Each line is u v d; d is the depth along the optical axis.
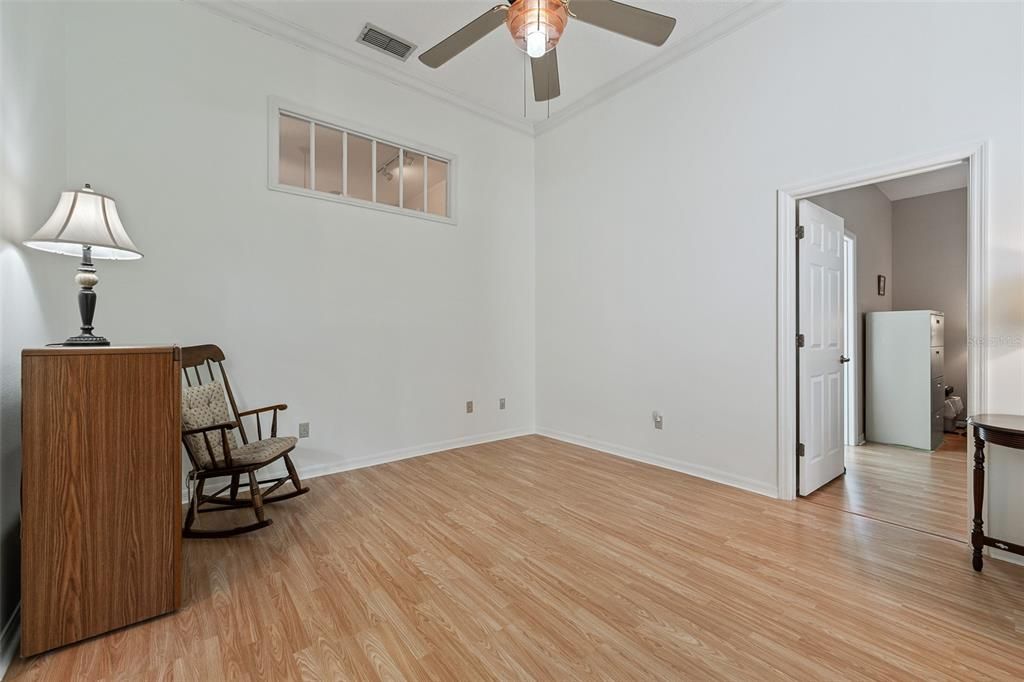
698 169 3.24
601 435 4.00
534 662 1.42
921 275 5.32
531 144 4.67
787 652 1.46
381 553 2.12
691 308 3.30
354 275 3.47
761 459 2.91
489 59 3.42
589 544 2.21
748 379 2.97
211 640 1.52
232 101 2.94
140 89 2.63
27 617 1.43
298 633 1.55
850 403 4.33
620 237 3.82
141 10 2.63
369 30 3.12
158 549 1.65
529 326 4.67
